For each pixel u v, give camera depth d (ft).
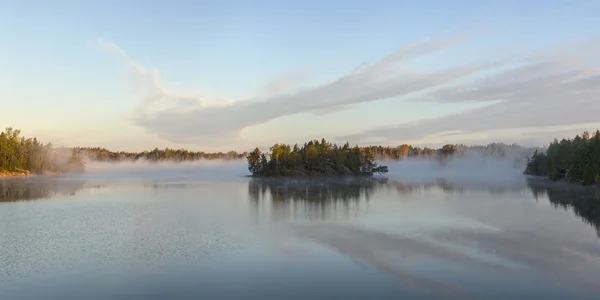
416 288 93.20
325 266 110.11
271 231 160.35
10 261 116.57
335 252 124.98
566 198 288.92
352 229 164.66
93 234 154.61
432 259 116.37
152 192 350.43
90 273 105.19
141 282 98.17
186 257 119.96
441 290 91.86
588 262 112.88
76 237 149.18
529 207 237.04
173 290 92.84
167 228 167.32
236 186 429.38
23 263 114.42
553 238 144.56
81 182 502.79
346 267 109.09
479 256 119.55
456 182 501.97
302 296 88.79
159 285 96.12
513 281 97.55
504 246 131.95
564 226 169.27
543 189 373.20
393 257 118.93
